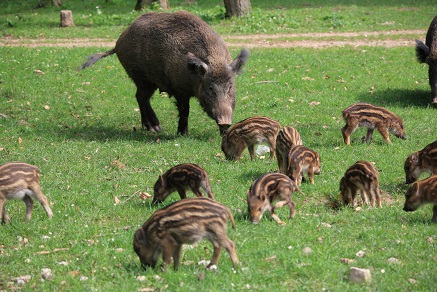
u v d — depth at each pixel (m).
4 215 9.56
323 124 15.52
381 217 9.31
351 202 10.01
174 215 7.21
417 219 9.29
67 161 12.87
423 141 13.65
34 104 18.05
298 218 9.33
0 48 24.64
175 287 7.14
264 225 8.93
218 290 6.97
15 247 8.73
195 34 14.66
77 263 8.06
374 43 25.44
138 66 15.38
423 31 27.73
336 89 19.00
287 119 15.98
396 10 33.59
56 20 33.75
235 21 30.44
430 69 17.58
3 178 9.16
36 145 14.20
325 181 10.99
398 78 20.12
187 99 15.05
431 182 9.08
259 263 7.66
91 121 16.67
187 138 14.58
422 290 6.94
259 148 13.34
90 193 10.81
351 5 35.94
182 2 38.69
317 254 7.89
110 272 7.70
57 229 9.26
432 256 7.84
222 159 12.79
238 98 18.23
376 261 7.71
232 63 14.41
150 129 15.79
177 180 9.88
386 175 11.40
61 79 20.47
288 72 20.84
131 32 15.40
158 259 7.81
